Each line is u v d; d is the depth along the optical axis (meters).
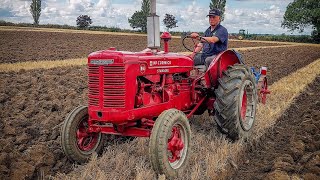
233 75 5.77
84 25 92.00
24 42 31.81
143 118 4.88
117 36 51.03
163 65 5.18
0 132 6.32
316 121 7.22
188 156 4.83
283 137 6.65
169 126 4.42
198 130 6.51
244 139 5.96
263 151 5.94
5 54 20.56
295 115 8.36
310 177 4.64
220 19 6.13
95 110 4.65
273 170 4.91
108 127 4.97
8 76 12.17
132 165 4.82
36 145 5.51
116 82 4.53
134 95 4.65
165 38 5.60
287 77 13.92
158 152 4.32
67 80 11.70
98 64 4.59
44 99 8.89
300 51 33.69
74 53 23.12
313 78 13.86
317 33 65.75
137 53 4.86
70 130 4.96
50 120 6.87
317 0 64.19
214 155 5.13
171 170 4.46
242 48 37.38
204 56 6.21
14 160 5.12
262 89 8.61
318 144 5.82
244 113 6.26
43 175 4.80
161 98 5.20
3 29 54.34
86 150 5.24
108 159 5.11
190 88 5.80
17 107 7.97
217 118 5.70
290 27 67.81
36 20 92.06
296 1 66.69
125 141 5.85
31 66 14.93
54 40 36.09
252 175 5.01
